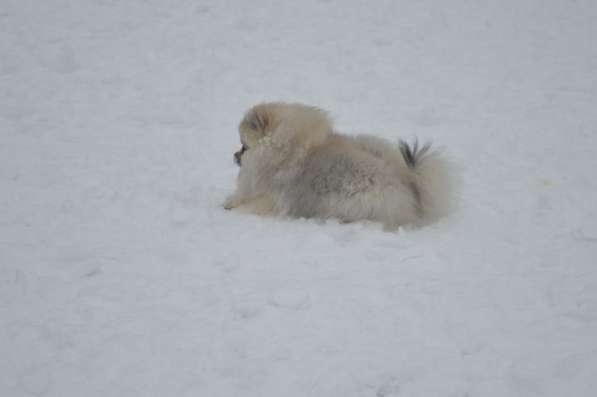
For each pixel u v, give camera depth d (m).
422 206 7.72
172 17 16.81
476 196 8.70
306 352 5.35
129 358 5.22
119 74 13.48
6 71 13.21
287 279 6.38
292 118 8.03
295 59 14.81
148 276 6.42
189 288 6.21
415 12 17.81
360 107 12.54
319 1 18.33
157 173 9.32
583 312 5.86
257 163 8.08
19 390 4.86
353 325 5.69
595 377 5.03
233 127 11.40
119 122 11.33
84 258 6.73
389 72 14.30
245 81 13.55
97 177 8.98
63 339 5.40
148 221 7.65
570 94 13.20
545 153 10.36
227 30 16.22
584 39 16.42
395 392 4.98
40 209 7.86
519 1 18.88
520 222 7.86
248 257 6.84
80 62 13.95
